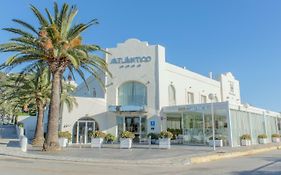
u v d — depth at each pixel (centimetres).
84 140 3048
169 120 3127
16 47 1862
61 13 2025
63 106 3059
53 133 1977
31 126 4875
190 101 3647
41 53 1931
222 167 1283
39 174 1025
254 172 1106
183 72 3553
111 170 1175
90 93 3672
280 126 3975
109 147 2355
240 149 2122
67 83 3114
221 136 2584
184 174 1074
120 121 3111
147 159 1474
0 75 3253
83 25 2009
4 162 1366
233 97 4650
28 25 1947
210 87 4100
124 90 3188
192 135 2855
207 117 2752
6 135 4444
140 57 3186
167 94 3203
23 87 2686
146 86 3123
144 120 3081
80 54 1966
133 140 3022
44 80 2689
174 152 1877
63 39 1953
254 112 3133
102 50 2136
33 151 1936
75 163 1399
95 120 3127
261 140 3088
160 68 3145
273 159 1639
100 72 3319
